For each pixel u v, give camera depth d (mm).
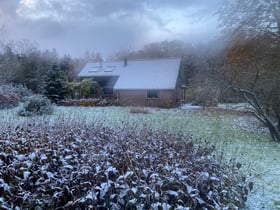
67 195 2555
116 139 4332
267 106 8883
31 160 2932
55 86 19000
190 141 4984
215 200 2805
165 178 2697
